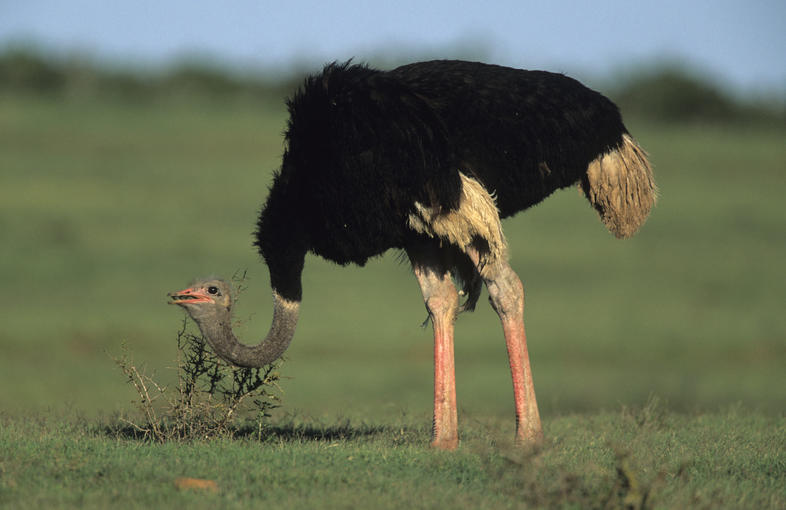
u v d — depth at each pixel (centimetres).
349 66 2405
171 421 2591
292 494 1816
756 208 10725
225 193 10525
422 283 2406
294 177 2352
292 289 2403
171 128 13862
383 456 2145
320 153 2311
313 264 8431
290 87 18212
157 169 11469
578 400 4269
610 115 2436
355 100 2283
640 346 6062
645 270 8288
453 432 2384
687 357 5856
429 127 2227
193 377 2467
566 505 1756
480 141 2270
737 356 5859
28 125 13250
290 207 2366
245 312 6438
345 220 2306
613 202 2469
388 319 6694
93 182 10581
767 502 1847
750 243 9294
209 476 1922
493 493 1867
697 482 1978
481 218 2211
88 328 5859
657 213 10394
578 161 2381
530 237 9381
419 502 1775
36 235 8362
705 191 11469
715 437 2566
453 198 2209
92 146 12369
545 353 5903
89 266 7569
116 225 8912
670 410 3506
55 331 5753
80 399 4066
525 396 2278
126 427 2620
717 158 13438
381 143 2241
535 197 2370
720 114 17825
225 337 2361
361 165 2252
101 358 5275
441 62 2388
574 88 2406
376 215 2275
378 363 5538
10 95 15675
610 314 6888
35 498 1759
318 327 6419
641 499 1725
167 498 1767
